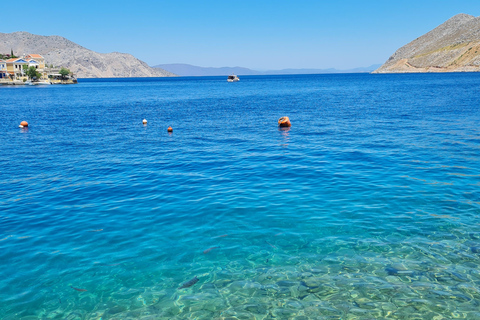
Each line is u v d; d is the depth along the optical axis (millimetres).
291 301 7414
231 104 58875
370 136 25391
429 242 9445
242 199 12914
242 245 9586
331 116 38500
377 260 8734
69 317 7070
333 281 8000
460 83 97125
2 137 29078
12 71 153750
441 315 6844
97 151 23109
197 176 16297
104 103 64812
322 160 18594
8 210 12516
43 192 14555
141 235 10266
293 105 53562
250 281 8117
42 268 8680
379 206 11875
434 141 22594
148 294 7742
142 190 14445
